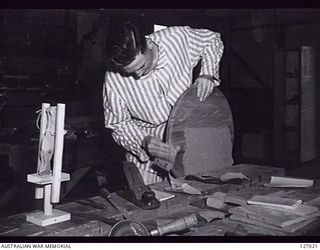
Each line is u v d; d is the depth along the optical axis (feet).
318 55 18.90
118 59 5.12
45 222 4.09
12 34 14.08
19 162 9.89
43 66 14.92
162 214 4.64
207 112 6.67
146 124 7.17
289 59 19.30
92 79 16.48
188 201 4.97
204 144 6.53
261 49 20.80
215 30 20.89
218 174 6.25
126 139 6.86
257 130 20.70
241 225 4.20
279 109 19.65
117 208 4.60
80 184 13.25
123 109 6.71
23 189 12.27
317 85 19.02
